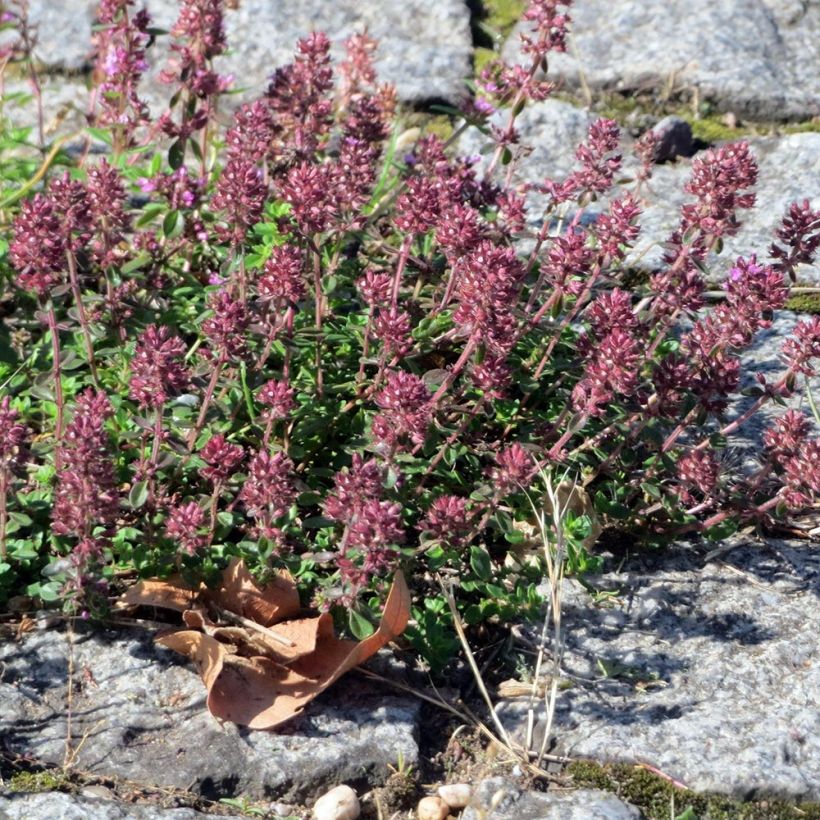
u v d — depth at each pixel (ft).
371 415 2.51
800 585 2.49
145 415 2.45
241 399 2.46
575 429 2.43
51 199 2.43
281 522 2.43
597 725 2.32
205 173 2.73
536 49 2.70
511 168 2.76
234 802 2.26
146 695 2.33
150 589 2.39
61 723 2.30
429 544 2.37
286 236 2.58
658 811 2.27
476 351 2.41
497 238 2.61
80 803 2.22
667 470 2.54
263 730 2.30
